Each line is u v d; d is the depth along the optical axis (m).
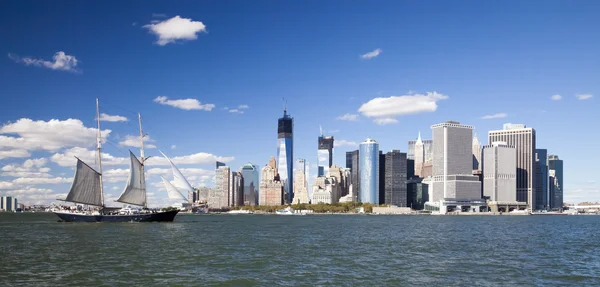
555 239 165.00
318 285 76.62
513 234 194.38
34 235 163.75
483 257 109.69
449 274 86.44
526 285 77.75
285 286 75.88
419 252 119.56
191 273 85.69
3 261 99.00
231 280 79.88
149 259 102.50
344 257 108.25
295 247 129.62
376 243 144.50
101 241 141.75
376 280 80.69
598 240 161.12
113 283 76.81
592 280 82.38
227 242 142.62
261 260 102.25
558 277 84.62
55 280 78.81
